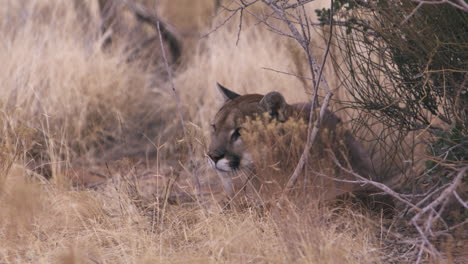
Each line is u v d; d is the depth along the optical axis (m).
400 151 11.01
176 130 14.75
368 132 11.45
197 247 8.51
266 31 16.17
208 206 9.84
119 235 8.64
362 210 9.35
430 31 8.58
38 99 14.16
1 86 14.49
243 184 9.83
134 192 10.42
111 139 14.80
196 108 15.55
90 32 17.64
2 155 10.11
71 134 14.23
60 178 10.61
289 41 12.90
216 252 8.03
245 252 8.01
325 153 9.31
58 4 17.67
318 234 7.68
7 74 14.87
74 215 9.45
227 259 7.89
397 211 9.58
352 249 8.09
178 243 8.77
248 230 8.38
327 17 10.16
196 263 7.71
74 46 16.61
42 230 8.98
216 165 9.95
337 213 9.14
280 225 7.98
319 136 9.45
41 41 16.36
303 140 9.33
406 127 10.12
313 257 7.37
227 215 9.05
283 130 9.67
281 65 14.99
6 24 17.66
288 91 14.29
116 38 17.94
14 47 15.83
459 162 8.22
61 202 9.75
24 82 14.67
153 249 8.19
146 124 15.33
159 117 15.56
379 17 9.31
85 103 14.79
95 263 7.95
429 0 8.35
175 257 7.91
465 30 8.60
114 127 15.05
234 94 11.07
